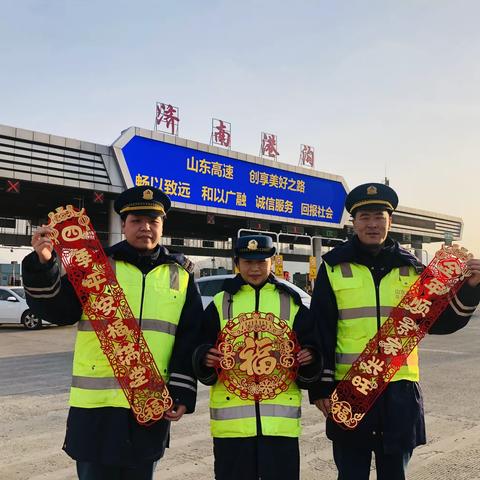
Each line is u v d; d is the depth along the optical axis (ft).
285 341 8.32
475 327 50.60
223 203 67.10
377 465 8.41
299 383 8.46
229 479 8.21
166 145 60.75
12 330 48.29
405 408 8.20
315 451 13.98
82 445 7.50
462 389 20.93
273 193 73.92
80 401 7.70
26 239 86.74
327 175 82.69
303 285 89.61
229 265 118.32
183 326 8.44
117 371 7.68
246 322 8.36
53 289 7.56
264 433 8.09
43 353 32.71
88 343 7.94
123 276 8.15
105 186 55.62
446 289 8.34
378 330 8.41
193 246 105.60
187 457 13.55
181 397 8.09
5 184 52.19
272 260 8.96
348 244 9.04
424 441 8.45
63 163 52.65
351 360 8.51
